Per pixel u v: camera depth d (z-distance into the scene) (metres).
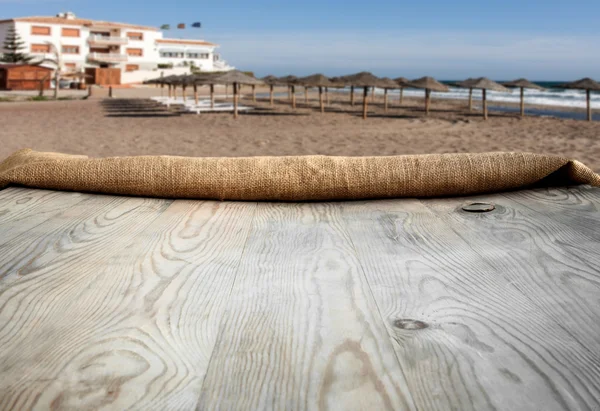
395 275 1.06
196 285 1.01
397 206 1.67
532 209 1.58
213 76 22.19
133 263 1.13
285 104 30.25
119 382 0.69
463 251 1.20
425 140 12.52
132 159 1.76
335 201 1.75
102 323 0.85
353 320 0.86
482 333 0.81
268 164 1.71
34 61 56.50
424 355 0.75
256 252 1.21
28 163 1.84
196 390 0.67
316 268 1.10
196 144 11.36
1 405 0.64
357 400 0.65
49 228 1.39
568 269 1.08
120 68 54.84
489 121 18.83
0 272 1.07
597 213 1.51
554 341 0.78
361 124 17.06
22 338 0.80
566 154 10.06
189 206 1.67
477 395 0.65
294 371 0.71
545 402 0.64
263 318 0.87
